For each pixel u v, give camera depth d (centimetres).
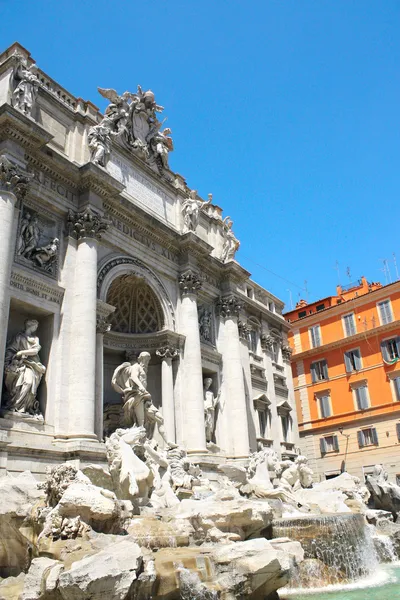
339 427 4912
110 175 2650
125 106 3159
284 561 1295
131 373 2655
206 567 1249
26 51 2584
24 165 2280
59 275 2430
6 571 1389
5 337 2017
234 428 3275
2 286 2034
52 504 1405
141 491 1809
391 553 2180
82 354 2298
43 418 2167
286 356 4488
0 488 1430
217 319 3569
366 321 4928
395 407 4559
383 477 3125
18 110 2238
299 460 2884
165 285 3133
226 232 3912
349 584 1702
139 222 2973
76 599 995
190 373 3016
